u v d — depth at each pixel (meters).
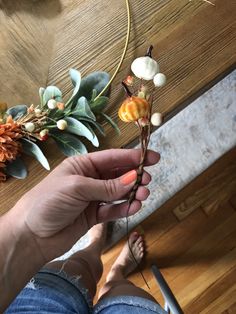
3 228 0.31
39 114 0.37
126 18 0.40
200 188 0.60
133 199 0.32
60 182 0.30
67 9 0.41
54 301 0.42
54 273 0.44
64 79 0.40
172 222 0.59
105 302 0.44
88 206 0.34
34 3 0.41
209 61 0.40
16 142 0.37
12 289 0.31
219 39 0.40
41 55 0.40
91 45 0.40
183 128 0.59
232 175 0.60
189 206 0.60
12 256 0.31
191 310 0.58
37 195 0.30
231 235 0.59
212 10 0.40
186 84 0.40
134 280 0.58
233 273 0.59
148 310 0.42
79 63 0.40
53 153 0.39
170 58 0.40
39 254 0.32
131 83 0.31
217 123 0.59
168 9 0.41
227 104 0.59
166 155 0.58
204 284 0.58
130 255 0.57
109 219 0.35
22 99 0.40
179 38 0.40
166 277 0.59
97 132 0.40
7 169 0.38
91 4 0.41
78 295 0.44
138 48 0.40
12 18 0.41
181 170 0.58
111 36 0.40
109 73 0.40
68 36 0.40
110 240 0.58
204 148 0.59
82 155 0.33
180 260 0.59
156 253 0.59
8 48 0.40
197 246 0.59
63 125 0.37
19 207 0.31
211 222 0.60
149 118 0.29
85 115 0.37
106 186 0.30
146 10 0.41
